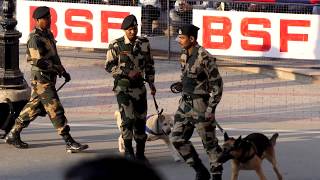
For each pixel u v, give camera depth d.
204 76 13.92
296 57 28.02
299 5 28.05
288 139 19.16
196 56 13.84
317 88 26.03
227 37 28.31
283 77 27.58
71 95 24.45
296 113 22.48
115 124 20.86
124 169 3.18
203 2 30.33
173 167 16.53
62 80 26.53
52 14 29.59
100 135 19.58
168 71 28.30
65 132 17.27
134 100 15.71
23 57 30.00
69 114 21.98
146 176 3.19
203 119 13.99
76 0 30.22
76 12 29.50
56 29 29.70
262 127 20.53
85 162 3.22
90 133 19.78
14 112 18.11
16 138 17.81
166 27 30.27
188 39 13.80
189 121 14.20
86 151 17.83
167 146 18.30
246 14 28.02
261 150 13.86
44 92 16.80
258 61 29.22
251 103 23.77
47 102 16.88
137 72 15.61
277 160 17.05
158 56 30.34
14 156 17.28
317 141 18.97
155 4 30.02
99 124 20.84
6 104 18.05
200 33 28.42
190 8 29.61
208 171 14.74
